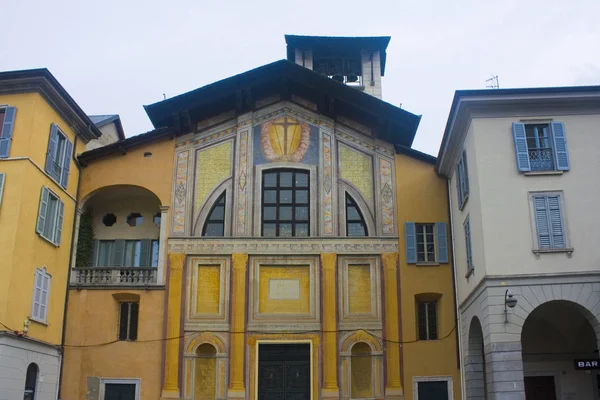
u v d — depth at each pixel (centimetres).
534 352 2906
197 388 2820
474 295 2506
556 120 2461
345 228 3020
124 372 2802
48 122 2692
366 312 2898
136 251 3186
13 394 2334
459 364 2798
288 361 2866
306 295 2922
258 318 2883
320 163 3120
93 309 2877
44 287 2642
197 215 3031
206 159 3128
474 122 2473
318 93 3175
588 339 2861
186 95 3045
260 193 3069
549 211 2356
